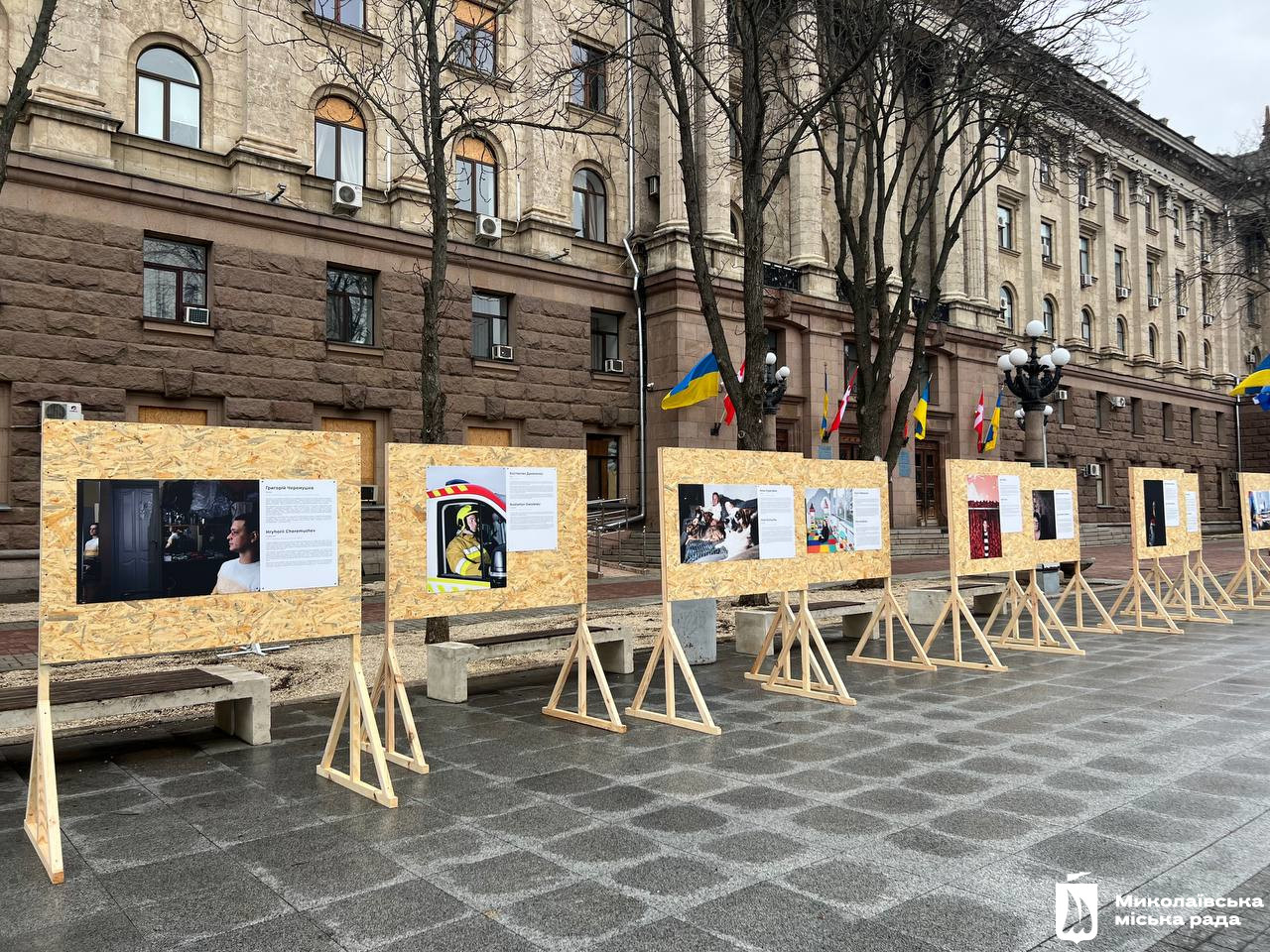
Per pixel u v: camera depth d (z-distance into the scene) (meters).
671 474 7.84
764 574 8.49
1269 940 3.51
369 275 20.78
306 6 19.52
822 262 28.64
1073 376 40.75
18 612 14.55
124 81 17.39
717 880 4.10
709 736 6.97
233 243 18.38
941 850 4.45
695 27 23.66
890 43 16.66
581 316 24.62
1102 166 27.42
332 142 20.45
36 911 3.86
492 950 3.44
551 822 4.93
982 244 34.81
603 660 10.03
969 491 10.70
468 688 9.13
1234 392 29.98
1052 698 8.32
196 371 17.78
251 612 5.64
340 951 3.45
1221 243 37.09
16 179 15.71
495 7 22.89
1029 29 15.97
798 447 28.20
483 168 23.39
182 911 3.83
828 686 8.59
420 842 4.64
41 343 15.94
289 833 4.82
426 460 6.82
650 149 26.52
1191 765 6.00
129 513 5.23
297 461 5.91
